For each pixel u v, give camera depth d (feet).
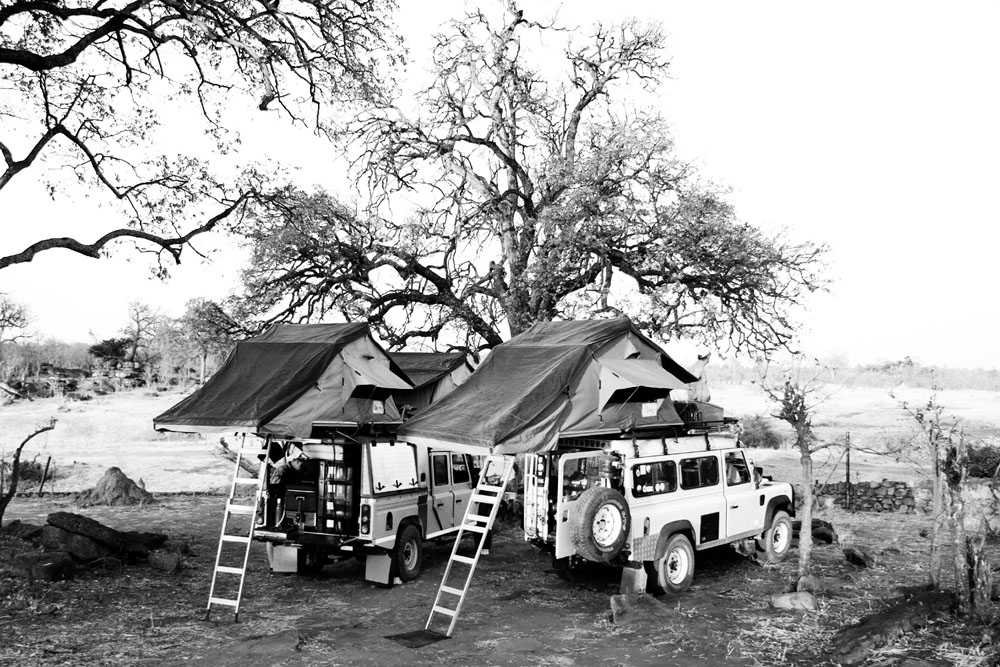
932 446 32.83
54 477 89.92
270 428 33.68
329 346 38.17
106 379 279.49
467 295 81.41
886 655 24.00
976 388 312.71
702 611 30.91
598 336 38.50
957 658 23.49
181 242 56.24
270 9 53.31
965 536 28.68
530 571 40.42
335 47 56.44
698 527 35.99
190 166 56.85
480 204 85.76
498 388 36.06
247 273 74.02
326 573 39.88
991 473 40.42
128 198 55.83
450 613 28.45
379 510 35.86
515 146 90.07
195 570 39.91
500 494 30.04
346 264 77.51
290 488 37.17
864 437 121.70
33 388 245.86
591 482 34.68
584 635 27.99
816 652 25.12
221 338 74.28
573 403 34.83
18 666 23.62
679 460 36.04
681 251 73.97
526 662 24.76
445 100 90.79
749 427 134.82
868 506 61.98
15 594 31.94
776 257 74.43
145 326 308.19
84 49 48.93
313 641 26.99
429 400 55.93
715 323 78.74
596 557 30.42
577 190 71.46
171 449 130.52
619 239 75.41
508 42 88.99
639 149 72.33
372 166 83.76
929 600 28.27
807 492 33.58
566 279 79.15
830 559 42.50
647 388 36.99
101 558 38.45
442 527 42.01
